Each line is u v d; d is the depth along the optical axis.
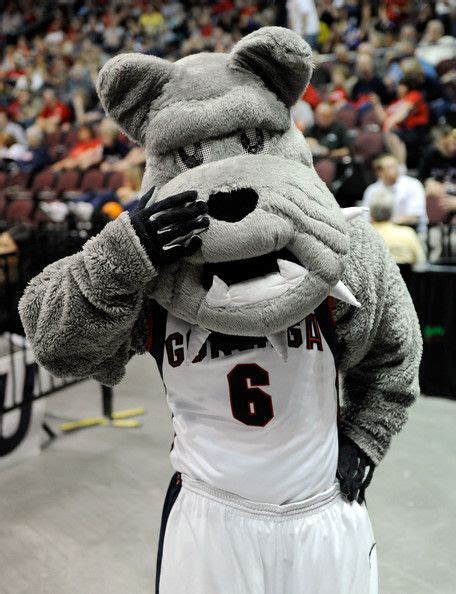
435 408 4.02
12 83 14.64
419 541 2.70
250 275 1.09
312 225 1.05
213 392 1.25
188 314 1.12
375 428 1.36
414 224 5.17
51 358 1.21
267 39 1.12
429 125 7.21
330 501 1.30
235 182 1.07
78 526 2.88
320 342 1.24
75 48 15.43
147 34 14.80
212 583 1.25
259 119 1.13
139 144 1.23
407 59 7.68
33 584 2.50
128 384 4.57
